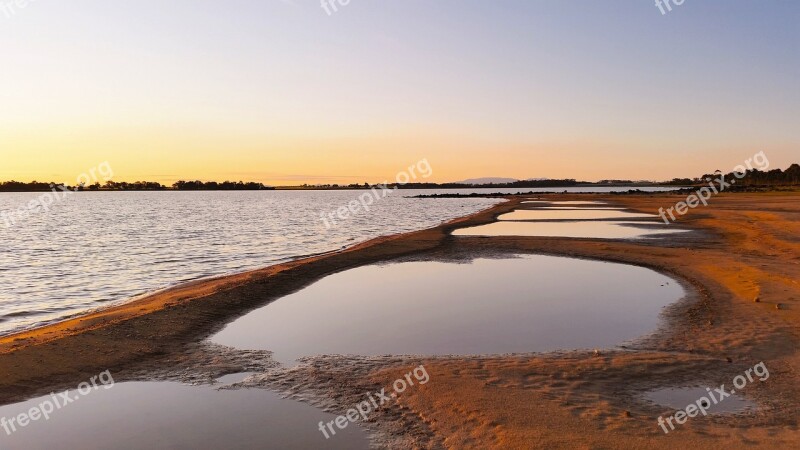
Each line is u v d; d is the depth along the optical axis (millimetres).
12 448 8125
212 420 9000
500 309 16844
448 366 11258
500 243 33219
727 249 28625
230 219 70625
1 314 17312
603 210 69062
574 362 11383
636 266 24547
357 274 23609
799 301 15820
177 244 39375
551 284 20812
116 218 73375
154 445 8180
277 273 22703
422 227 54875
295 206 120375
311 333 14281
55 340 12852
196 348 12906
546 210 71188
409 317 15969
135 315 15375
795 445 7523
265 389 10320
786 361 11172
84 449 8078
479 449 7684
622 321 15117
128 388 10438
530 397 9453
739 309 15328
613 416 8594
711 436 7848
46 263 29406
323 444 8094
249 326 14961
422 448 7852
